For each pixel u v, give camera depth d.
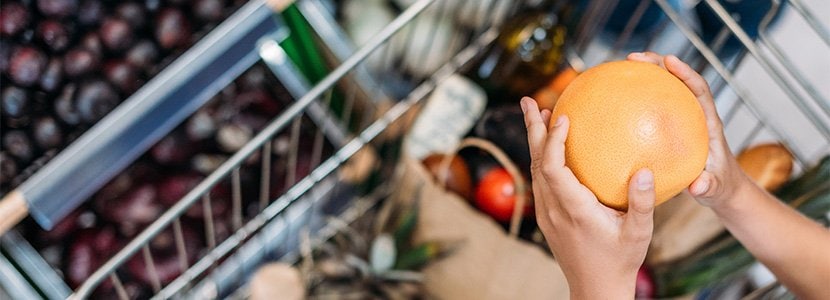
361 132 1.20
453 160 1.08
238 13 1.15
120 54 1.14
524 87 1.19
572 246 0.56
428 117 1.14
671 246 1.03
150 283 1.25
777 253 0.70
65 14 1.12
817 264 0.69
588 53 1.22
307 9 1.21
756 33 1.10
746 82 1.14
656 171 0.57
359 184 1.28
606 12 1.17
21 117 1.12
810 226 0.70
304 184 1.20
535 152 0.57
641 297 1.04
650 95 0.57
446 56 1.26
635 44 1.19
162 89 1.13
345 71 0.94
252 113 1.25
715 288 1.10
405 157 1.09
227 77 1.17
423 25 1.24
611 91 0.57
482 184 1.07
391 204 1.17
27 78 1.11
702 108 0.61
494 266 1.05
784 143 0.96
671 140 0.57
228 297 1.30
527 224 1.08
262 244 1.29
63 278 1.21
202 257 1.26
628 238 0.54
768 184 0.97
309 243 1.28
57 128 1.12
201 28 1.16
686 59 1.17
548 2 1.19
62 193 1.12
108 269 0.97
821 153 1.04
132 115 1.13
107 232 1.23
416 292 1.18
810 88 0.89
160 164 1.23
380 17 1.24
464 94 1.15
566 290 1.02
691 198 0.98
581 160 0.58
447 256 1.09
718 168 0.63
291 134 1.27
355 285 1.22
